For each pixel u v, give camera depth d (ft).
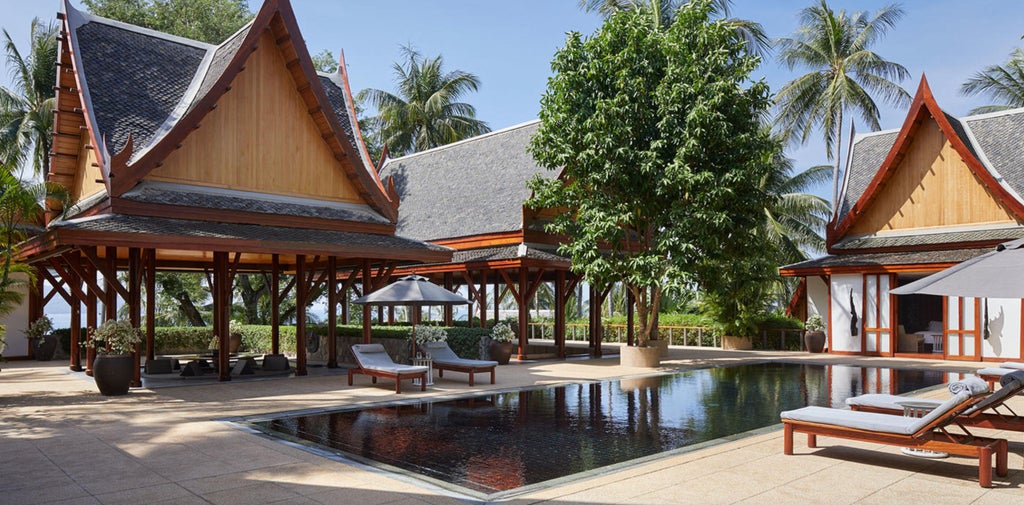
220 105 55.72
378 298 47.16
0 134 110.63
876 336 78.13
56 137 63.26
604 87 63.46
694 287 66.28
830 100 118.52
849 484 21.91
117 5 122.83
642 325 65.82
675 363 69.36
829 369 63.52
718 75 60.49
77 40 57.26
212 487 21.39
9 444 28.09
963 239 74.59
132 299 46.98
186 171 53.57
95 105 54.29
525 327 71.87
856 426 24.76
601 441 29.43
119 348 44.32
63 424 32.89
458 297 49.24
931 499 20.29
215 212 52.70
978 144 82.02
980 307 71.10
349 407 38.91
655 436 30.60
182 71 62.90
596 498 20.21
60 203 66.23
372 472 23.48
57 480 22.22
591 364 67.72
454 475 23.32
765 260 92.48
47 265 64.03
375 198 63.52
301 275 56.80
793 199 114.11
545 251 75.00
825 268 81.92
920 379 54.65
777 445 28.22
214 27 126.62
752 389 47.91
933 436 23.50
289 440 29.17
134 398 42.47
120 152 49.19
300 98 60.70
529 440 29.63
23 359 75.15
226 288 52.08
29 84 117.39
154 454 26.23
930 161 79.46
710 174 57.06
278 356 58.29
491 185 84.84
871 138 93.61
